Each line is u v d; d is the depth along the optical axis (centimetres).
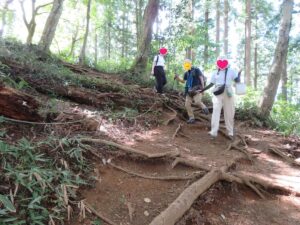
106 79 947
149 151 519
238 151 644
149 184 422
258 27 2678
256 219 410
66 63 1057
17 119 453
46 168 368
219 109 708
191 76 800
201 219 375
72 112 568
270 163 630
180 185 431
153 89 978
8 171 335
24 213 300
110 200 371
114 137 550
